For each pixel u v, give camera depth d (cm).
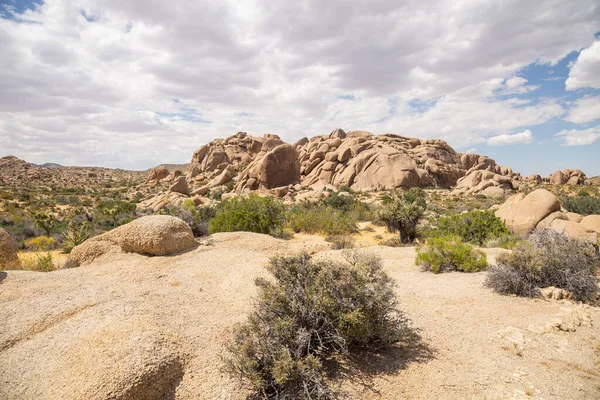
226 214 1375
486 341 449
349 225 1758
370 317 423
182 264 736
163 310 506
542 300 582
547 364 398
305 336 381
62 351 387
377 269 487
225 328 469
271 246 952
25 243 1644
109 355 367
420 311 550
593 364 401
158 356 376
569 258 643
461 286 664
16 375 356
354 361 404
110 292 571
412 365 397
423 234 1465
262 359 359
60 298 540
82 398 319
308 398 323
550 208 1388
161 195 4447
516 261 662
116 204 3603
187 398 350
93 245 809
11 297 543
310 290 415
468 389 356
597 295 602
